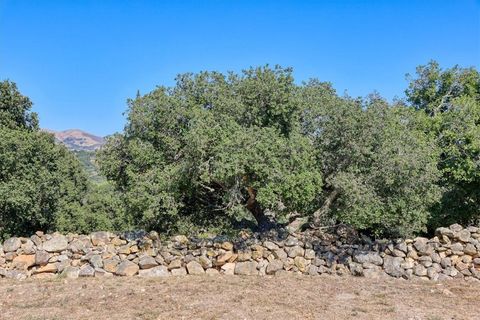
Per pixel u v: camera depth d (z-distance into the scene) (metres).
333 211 13.13
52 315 8.23
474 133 15.10
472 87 18.89
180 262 12.40
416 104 20.02
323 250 13.10
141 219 13.84
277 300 9.54
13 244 12.12
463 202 16.44
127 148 13.28
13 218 18.08
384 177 11.99
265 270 12.49
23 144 16.97
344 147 12.50
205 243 12.74
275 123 12.86
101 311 8.55
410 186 12.30
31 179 16.88
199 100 13.58
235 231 13.95
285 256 12.77
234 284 11.03
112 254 12.30
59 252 12.27
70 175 24.12
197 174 12.07
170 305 8.99
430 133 15.75
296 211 13.39
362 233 14.02
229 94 13.14
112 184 14.14
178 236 12.82
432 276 12.45
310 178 11.38
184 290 10.30
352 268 12.74
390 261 12.77
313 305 9.24
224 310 8.63
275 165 11.12
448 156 15.86
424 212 13.68
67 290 10.29
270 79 12.68
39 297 9.65
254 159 11.12
